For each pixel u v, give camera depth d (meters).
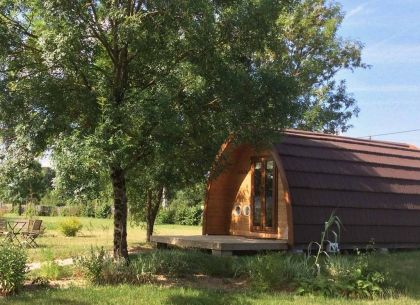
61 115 9.82
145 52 9.97
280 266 10.14
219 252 14.20
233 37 9.89
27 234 17.02
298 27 31.39
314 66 29.94
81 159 8.33
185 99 9.93
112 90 10.11
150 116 8.86
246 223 17.61
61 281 10.16
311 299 8.90
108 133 8.75
